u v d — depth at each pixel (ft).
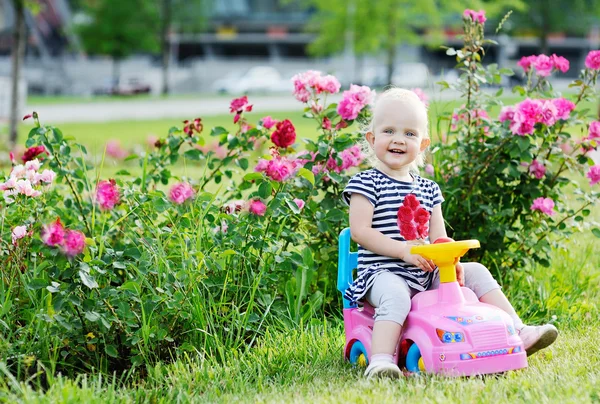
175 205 14.56
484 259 16.67
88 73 164.55
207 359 12.60
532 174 16.31
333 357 12.83
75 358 12.49
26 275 13.52
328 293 15.64
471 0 84.89
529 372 11.66
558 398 10.28
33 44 164.66
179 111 86.74
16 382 10.82
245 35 196.44
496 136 16.24
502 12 104.22
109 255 12.63
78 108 91.25
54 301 12.01
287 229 15.10
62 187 17.20
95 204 15.99
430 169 16.39
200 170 32.17
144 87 138.62
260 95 122.31
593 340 13.51
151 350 12.68
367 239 12.37
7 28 167.84
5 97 54.90
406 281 12.19
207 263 13.30
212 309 13.57
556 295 16.51
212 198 14.56
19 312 13.35
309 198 15.31
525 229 16.57
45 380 11.79
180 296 12.67
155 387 11.54
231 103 16.56
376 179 12.84
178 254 13.99
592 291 17.12
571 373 11.53
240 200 15.83
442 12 90.22
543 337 11.81
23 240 13.61
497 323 11.37
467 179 16.46
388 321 11.51
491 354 11.25
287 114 74.38
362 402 10.26
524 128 15.58
